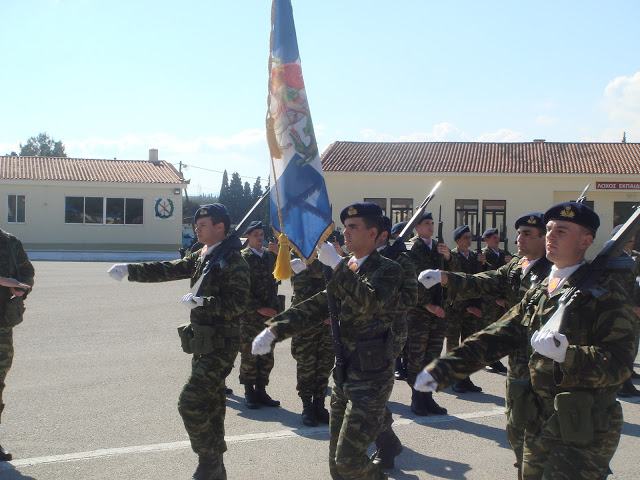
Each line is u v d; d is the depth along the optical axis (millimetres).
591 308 2840
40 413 6047
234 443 5461
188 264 4855
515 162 33406
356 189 33562
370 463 3557
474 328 8266
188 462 4902
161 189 37969
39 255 33500
